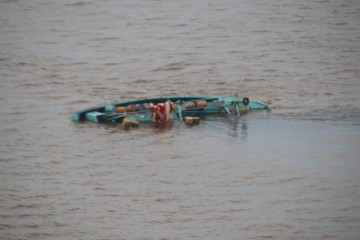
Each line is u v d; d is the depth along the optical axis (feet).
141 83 545.85
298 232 304.50
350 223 311.88
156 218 317.22
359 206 328.29
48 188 345.72
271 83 551.59
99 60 611.06
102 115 440.45
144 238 300.20
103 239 299.38
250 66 597.93
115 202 332.19
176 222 313.53
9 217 315.78
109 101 496.23
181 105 458.09
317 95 521.65
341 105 497.05
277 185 351.67
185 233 304.09
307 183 353.72
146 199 335.26
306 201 333.21
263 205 329.11
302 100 508.94
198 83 547.90
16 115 461.78
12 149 396.16
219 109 472.03
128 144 407.23
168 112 450.30
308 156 390.83
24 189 344.08
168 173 366.43
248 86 542.57
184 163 379.76
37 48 646.33
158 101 468.75
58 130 429.38
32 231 304.50
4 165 372.99
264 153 394.73
